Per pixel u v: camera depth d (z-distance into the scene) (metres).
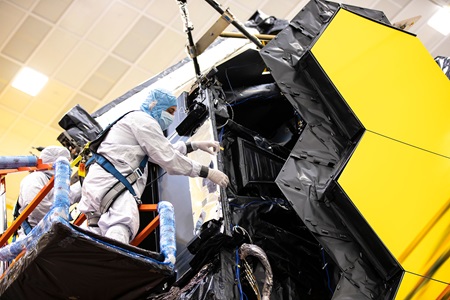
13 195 13.64
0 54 12.91
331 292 5.84
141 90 7.39
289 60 5.82
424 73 5.87
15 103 13.46
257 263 5.46
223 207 5.46
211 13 12.80
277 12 12.91
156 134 5.29
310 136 5.55
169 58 13.19
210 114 6.10
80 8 12.48
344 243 5.23
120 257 4.59
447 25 13.11
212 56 7.16
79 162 5.64
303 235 6.11
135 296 5.00
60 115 13.59
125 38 12.88
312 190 5.34
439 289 5.14
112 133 5.33
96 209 5.07
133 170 5.20
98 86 13.37
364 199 5.20
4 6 12.38
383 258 5.15
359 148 5.34
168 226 4.90
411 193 5.34
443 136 5.64
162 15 12.66
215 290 5.16
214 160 5.79
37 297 4.95
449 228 5.32
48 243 4.41
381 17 6.25
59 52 12.95
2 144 13.84
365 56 5.75
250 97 6.75
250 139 6.40
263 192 6.13
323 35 5.73
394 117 5.57
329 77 5.55
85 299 4.97
